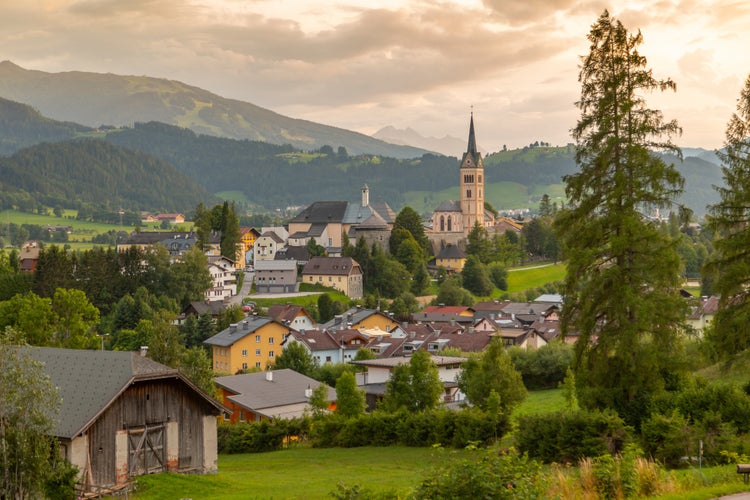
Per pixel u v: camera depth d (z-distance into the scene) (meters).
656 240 53.12
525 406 89.94
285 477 51.69
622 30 56.12
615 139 54.53
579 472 31.38
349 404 75.69
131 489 44.28
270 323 149.62
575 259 54.50
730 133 64.50
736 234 62.78
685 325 53.06
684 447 43.50
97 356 50.38
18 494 38.03
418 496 25.66
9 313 112.38
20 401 37.97
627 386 53.09
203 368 86.12
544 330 151.25
